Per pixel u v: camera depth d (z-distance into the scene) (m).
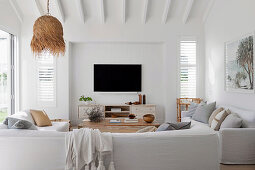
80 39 6.18
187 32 6.24
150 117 4.70
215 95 5.54
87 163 2.29
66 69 6.18
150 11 6.05
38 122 4.40
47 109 6.20
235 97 4.55
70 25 6.16
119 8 5.96
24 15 6.05
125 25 6.21
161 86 6.64
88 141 2.32
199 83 6.31
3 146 2.39
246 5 4.11
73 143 2.31
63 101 6.20
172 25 6.24
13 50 5.85
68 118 6.21
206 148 2.49
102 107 6.28
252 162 3.39
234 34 4.57
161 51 6.62
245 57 4.14
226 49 4.92
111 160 2.34
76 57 6.57
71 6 5.88
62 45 2.74
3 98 5.55
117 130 5.58
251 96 3.97
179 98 6.18
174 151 2.45
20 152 2.38
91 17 6.17
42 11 5.96
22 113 4.25
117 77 6.58
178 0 5.75
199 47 6.29
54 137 2.37
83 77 6.59
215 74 5.53
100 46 6.57
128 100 6.66
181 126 2.90
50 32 2.64
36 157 2.38
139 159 2.42
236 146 3.37
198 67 6.30
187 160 2.46
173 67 6.26
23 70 6.12
